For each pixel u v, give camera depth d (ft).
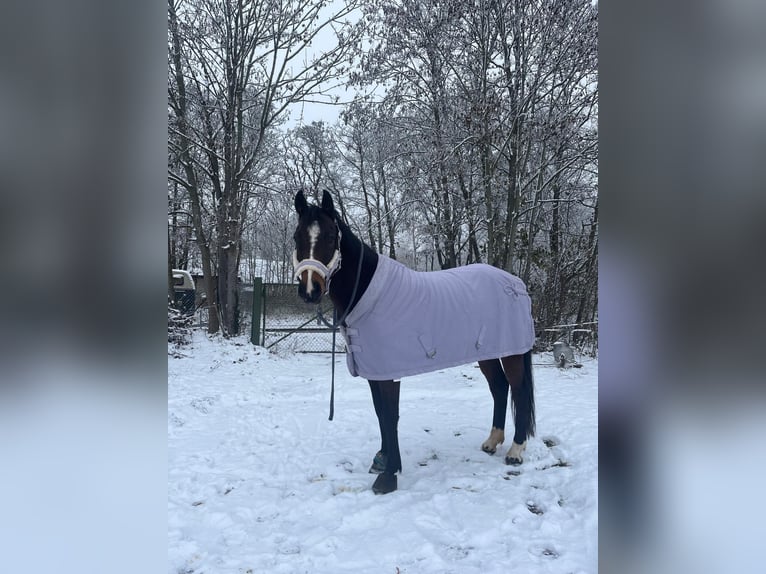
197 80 35.40
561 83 30.45
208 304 35.24
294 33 34.50
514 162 31.71
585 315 36.37
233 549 9.03
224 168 36.40
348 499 10.94
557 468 12.69
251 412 18.52
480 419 17.12
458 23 30.99
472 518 10.03
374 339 11.08
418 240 51.16
